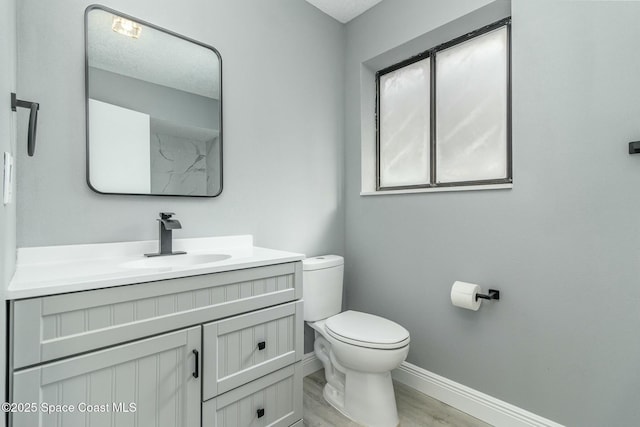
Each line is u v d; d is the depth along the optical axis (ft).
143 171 4.63
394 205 6.64
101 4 4.31
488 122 5.77
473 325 5.38
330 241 7.31
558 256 4.43
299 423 4.63
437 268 5.91
